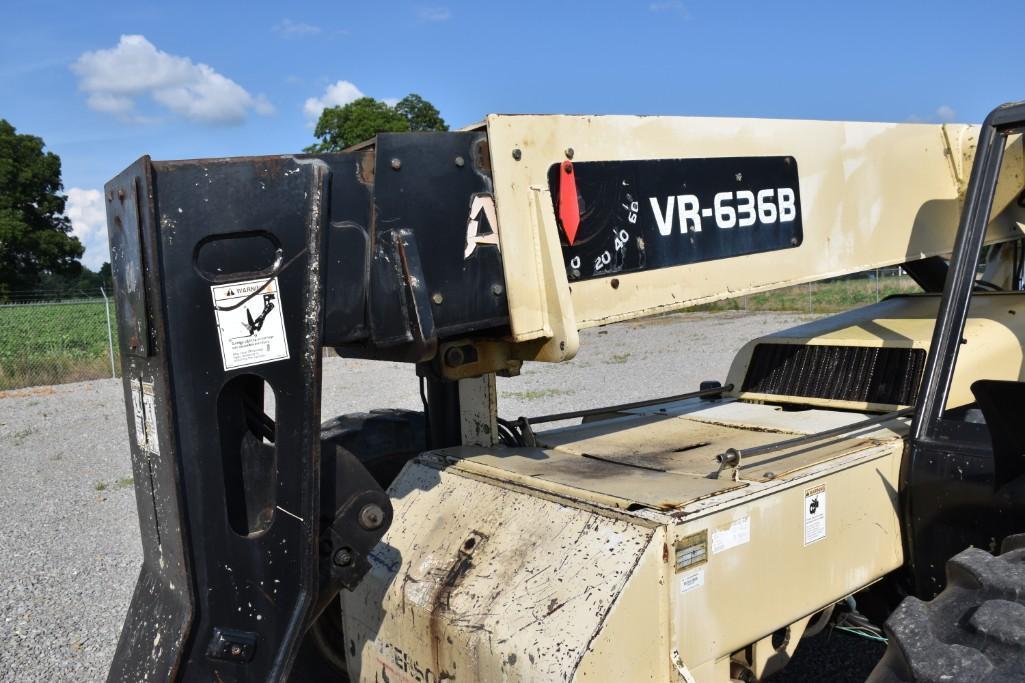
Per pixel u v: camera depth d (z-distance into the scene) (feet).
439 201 6.85
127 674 6.00
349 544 6.38
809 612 7.49
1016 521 7.21
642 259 8.03
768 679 11.53
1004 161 9.44
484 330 7.61
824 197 9.48
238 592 5.85
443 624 7.01
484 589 6.97
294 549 6.00
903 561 8.50
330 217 6.26
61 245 138.10
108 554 18.04
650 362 43.98
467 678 6.80
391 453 10.12
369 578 8.01
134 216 5.59
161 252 5.56
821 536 7.58
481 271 7.13
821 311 69.46
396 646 7.64
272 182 5.88
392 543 8.15
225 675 5.83
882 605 9.10
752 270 8.86
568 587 6.45
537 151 7.37
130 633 6.18
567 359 7.47
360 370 45.57
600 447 9.23
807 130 9.29
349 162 6.36
